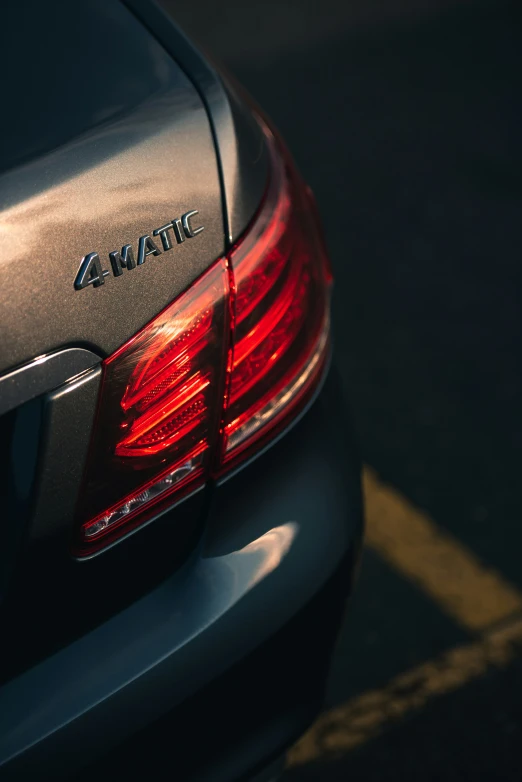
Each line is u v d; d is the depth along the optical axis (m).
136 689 1.67
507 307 3.68
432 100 5.21
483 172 4.59
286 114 4.95
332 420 1.84
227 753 1.77
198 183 1.66
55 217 1.57
